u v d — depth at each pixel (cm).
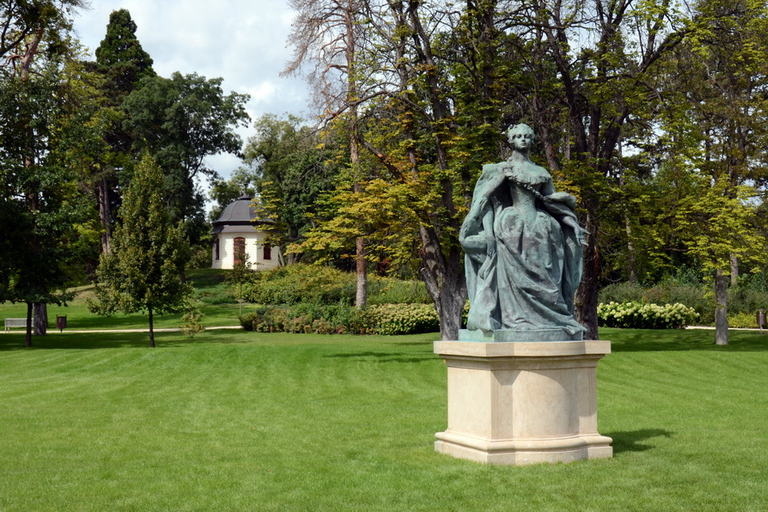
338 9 2784
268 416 1262
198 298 5822
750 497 645
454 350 829
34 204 3316
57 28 3747
